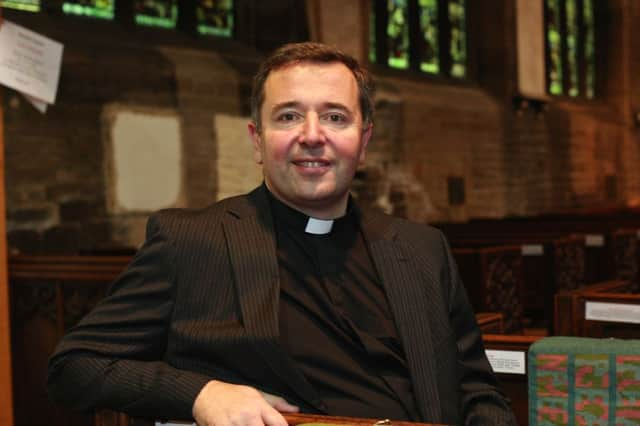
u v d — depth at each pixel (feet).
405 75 42.11
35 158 24.32
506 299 19.29
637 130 58.44
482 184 44.57
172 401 5.77
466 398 6.72
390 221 7.16
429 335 6.49
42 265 14.17
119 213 26.81
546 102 48.65
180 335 6.15
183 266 6.33
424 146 40.70
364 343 6.30
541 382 5.16
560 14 53.36
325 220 6.72
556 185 50.44
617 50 57.11
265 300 6.19
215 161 30.07
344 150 6.48
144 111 27.66
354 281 6.69
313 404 6.00
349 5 36.73
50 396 6.33
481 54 46.73
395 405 6.22
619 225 27.14
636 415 4.98
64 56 25.44
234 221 6.60
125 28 29.27
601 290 10.79
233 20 33.45
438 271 6.89
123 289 6.40
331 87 6.44
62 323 14.10
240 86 30.96
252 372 6.07
